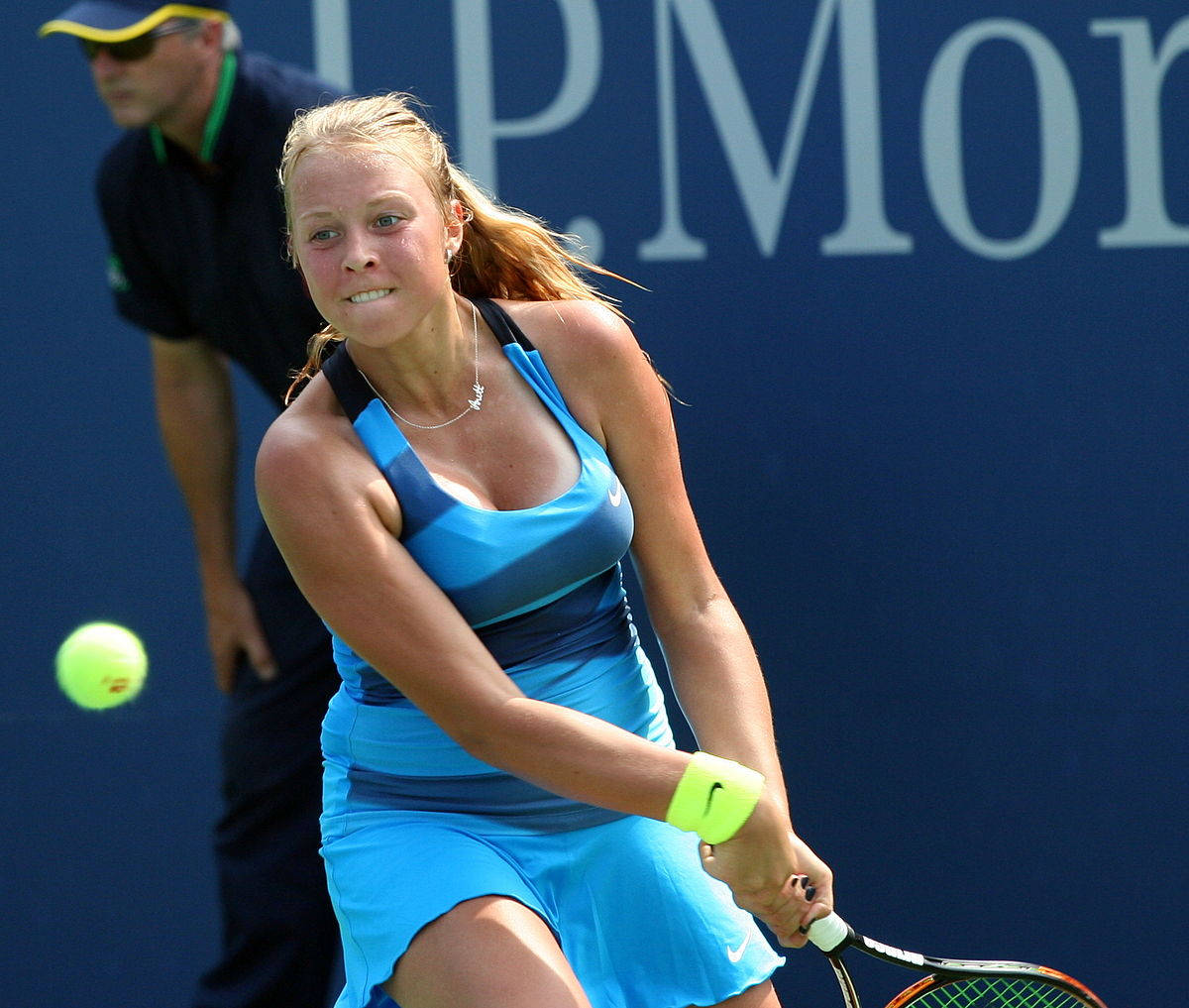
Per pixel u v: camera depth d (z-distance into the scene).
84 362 14.00
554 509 7.34
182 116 11.63
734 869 7.19
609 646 7.89
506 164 14.30
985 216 14.71
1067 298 14.77
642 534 7.98
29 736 13.92
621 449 7.84
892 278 14.63
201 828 14.08
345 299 7.06
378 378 7.46
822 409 14.62
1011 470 14.75
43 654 13.95
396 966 7.15
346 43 14.16
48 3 13.95
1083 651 14.77
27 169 13.93
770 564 14.59
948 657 14.70
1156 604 14.81
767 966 8.09
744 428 14.57
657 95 14.41
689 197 14.46
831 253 14.59
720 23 14.43
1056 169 14.73
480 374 7.61
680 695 7.98
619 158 14.39
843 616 14.65
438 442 7.48
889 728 14.63
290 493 7.05
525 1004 6.79
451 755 7.57
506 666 7.55
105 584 14.02
